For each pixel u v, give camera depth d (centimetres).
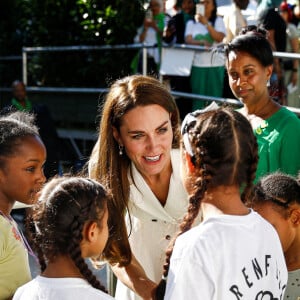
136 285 367
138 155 362
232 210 291
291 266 362
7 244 338
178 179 373
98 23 1102
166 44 943
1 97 1330
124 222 373
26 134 360
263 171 468
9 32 1334
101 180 374
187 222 297
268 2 945
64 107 1200
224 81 894
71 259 293
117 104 359
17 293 304
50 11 1200
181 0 1002
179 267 279
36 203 316
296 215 356
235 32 884
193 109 912
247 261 283
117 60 1124
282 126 467
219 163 287
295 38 939
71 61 1200
